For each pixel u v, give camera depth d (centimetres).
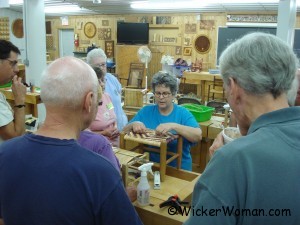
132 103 374
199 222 72
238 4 725
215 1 715
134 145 215
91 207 85
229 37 711
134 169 181
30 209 85
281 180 68
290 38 459
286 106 77
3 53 191
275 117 74
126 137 202
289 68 74
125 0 754
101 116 228
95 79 96
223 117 352
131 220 90
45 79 90
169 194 180
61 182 84
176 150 213
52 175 85
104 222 87
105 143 142
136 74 845
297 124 74
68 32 1102
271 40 75
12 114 196
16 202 87
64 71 90
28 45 473
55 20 1098
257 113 77
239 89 78
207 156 323
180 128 210
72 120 92
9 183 87
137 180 180
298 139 71
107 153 141
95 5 843
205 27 858
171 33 911
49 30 1116
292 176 68
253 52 74
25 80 476
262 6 725
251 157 70
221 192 71
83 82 92
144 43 887
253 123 77
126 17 963
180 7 813
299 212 68
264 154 70
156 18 920
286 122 74
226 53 80
